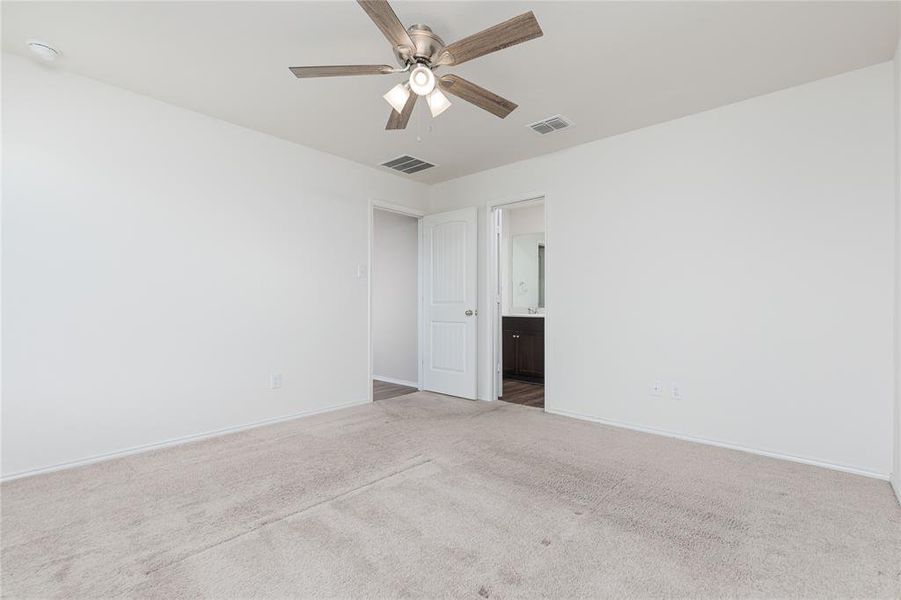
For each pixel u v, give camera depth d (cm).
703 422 307
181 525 190
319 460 269
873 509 206
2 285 238
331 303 400
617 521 194
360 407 411
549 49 233
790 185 276
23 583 150
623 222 349
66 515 198
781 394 277
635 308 342
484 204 451
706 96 287
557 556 167
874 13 203
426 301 496
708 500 215
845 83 257
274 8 202
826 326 263
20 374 242
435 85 211
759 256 286
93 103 268
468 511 203
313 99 293
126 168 281
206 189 318
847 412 255
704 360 307
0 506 207
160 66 253
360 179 428
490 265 448
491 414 386
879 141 248
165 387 296
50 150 253
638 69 254
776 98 281
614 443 304
